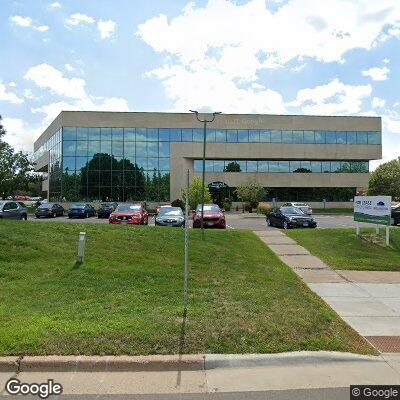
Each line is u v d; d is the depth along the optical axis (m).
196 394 4.44
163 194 50.66
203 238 14.06
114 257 10.56
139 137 50.75
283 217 24.34
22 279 8.44
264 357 5.21
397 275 11.32
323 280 10.56
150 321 6.07
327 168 55.69
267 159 54.50
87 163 49.94
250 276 9.56
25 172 57.75
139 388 4.56
